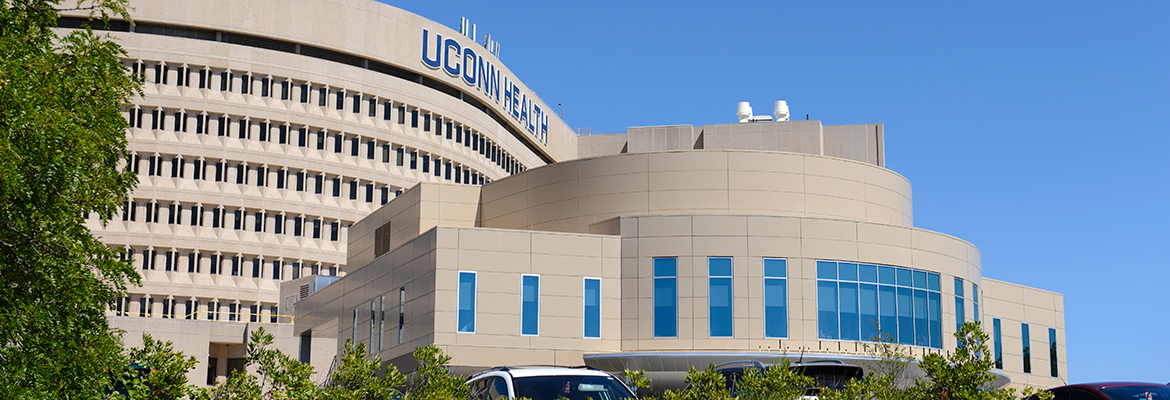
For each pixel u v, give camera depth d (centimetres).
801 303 4316
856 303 4378
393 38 9831
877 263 4466
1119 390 2166
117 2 2086
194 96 9200
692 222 4400
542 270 4369
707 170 4659
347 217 9500
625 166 4738
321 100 9556
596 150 12044
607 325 4369
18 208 1591
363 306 5125
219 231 9125
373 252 5744
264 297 9125
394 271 4759
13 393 1538
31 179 1595
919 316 4512
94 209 1731
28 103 1572
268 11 9400
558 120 11825
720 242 4366
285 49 9569
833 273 4384
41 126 1579
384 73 9862
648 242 4425
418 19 10019
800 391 1917
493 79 10562
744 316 4281
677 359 4131
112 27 9156
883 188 4919
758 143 9675
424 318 4331
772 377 1900
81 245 1719
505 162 10775
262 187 9294
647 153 4719
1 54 1616
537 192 4966
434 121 10012
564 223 4825
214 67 9275
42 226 1606
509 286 4319
